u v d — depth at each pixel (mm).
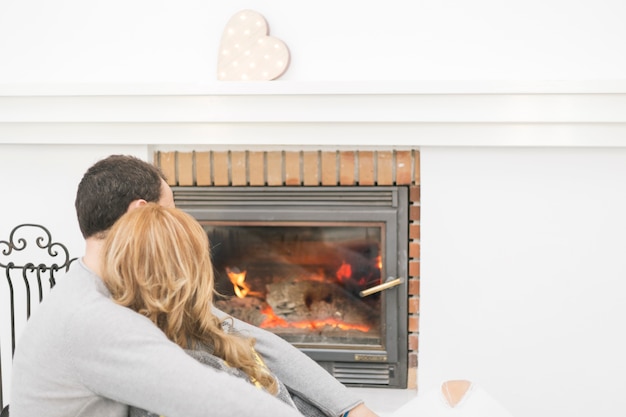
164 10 2561
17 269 2691
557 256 2480
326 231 2693
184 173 2650
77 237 2670
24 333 1209
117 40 2590
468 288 2529
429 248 2533
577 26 2398
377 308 2707
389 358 2682
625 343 2484
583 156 2424
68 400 1149
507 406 2559
